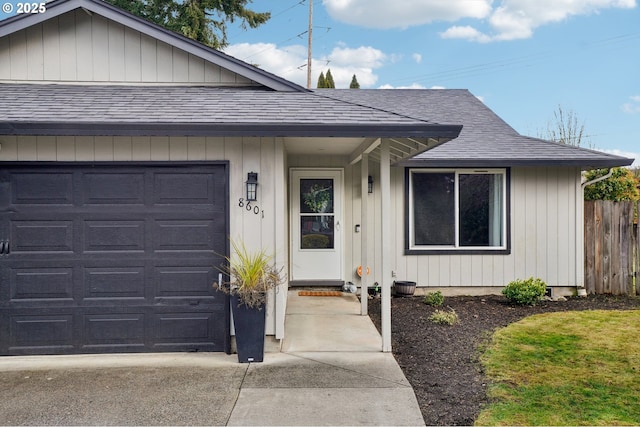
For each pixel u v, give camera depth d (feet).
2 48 20.36
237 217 17.57
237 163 17.57
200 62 20.99
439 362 16.56
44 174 17.33
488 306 26.30
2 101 17.78
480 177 29.76
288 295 29.17
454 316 22.58
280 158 17.62
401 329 21.09
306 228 30.94
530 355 17.24
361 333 20.45
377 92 39.34
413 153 20.77
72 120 15.71
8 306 17.28
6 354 17.29
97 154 17.33
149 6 64.95
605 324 21.90
